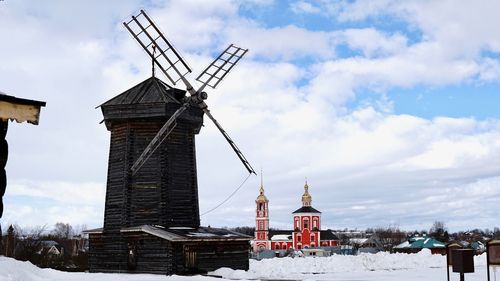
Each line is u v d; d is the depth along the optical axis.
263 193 152.00
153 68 42.06
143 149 39.12
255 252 124.56
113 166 39.84
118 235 38.34
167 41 42.03
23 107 16.41
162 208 37.78
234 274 35.62
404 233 183.25
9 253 66.88
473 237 155.38
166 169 38.44
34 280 20.59
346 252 116.69
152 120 39.34
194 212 39.69
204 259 36.88
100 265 39.06
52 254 75.38
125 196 38.44
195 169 40.44
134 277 31.45
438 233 164.00
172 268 35.09
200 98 40.62
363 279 34.16
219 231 40.06
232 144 42.25
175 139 39.50
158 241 36.00
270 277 35.56
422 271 43.19
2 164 16.41
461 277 21.50
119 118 39.56
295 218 148.62
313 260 47.38
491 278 34.62
